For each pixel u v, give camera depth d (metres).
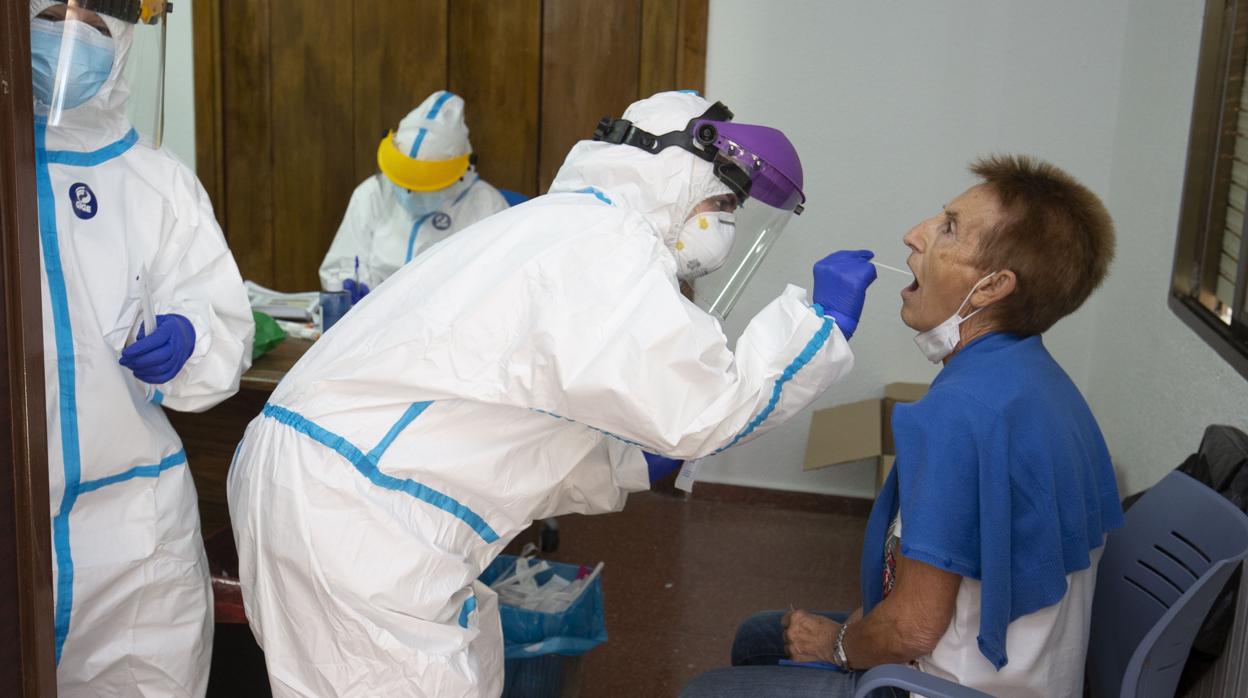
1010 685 1.39
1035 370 1.41
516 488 1.49
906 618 1.37
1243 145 2.25
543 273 1.35
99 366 1.45
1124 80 3.17
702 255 1.56
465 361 1.38
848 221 3.46
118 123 1.53
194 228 1.62
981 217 1.42
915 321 1.53
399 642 1.42
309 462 1.41
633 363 1.30
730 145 1.50
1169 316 2.58
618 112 3.57
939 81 3.32
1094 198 1.42
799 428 3.65
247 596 1.51
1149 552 1.60
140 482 1.53
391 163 3.02
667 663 2.64
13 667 1.11
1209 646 1.55
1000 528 1.32
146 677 1.57
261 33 3.71
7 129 1.03
